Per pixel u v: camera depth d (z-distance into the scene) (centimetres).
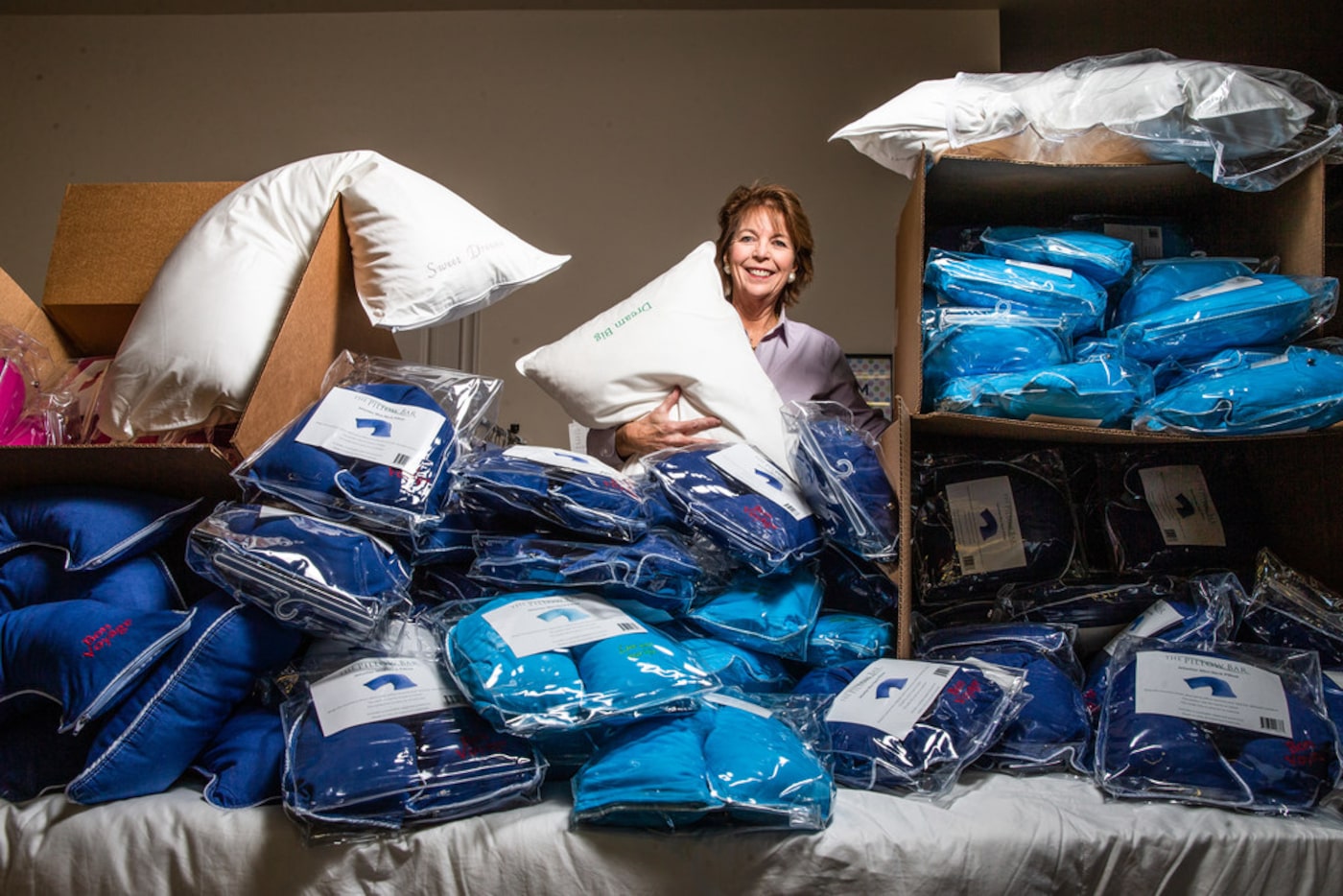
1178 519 156
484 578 133
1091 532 161
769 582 143
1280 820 111
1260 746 116
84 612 117
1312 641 141
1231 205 161
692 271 175
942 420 142
